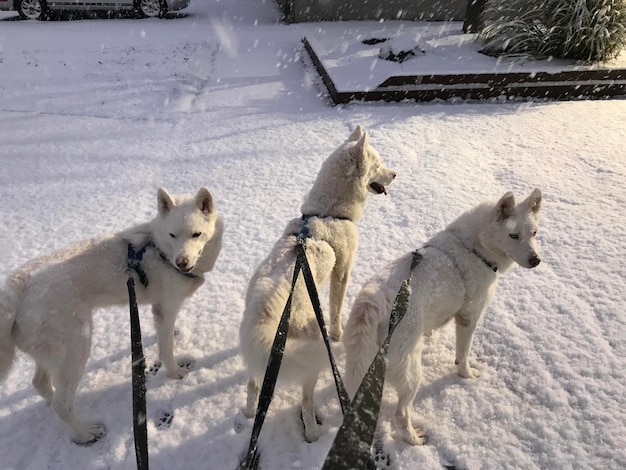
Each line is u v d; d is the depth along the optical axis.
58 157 6.13
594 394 2.69
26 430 2.70
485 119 6.77
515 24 8.39
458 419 2.67
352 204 3.13
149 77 9.38
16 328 2.39
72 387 2.53
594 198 4.66
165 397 2.89
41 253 4.18
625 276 3.60
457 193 4.95
